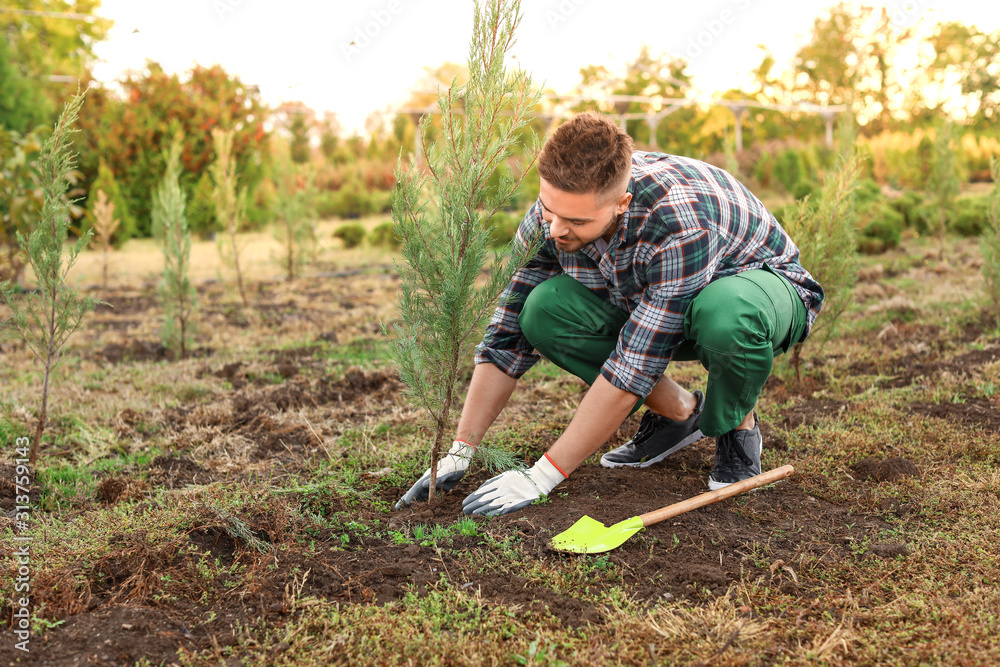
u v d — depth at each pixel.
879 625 2.04
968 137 22.52
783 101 33.81
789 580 2.32
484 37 2.39
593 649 1.96
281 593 2.25
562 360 2.94
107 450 3.72
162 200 6.10
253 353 5.87
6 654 1.90
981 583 2.24
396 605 2.17
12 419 3.84
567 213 2.28
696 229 2.41
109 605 2.16
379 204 22.20
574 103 20.44
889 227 10.44
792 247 2.85
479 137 2.42
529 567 2.38
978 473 3.05
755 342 2.52
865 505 2.86
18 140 8.14
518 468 2.73
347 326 6.95
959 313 5.95
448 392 2.68
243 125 16.56
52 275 3.42
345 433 3.93
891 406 3.94
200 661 1.94
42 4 17.08
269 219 17.05
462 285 2.49
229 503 2.79
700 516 2.72
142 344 6.09
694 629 2.05
